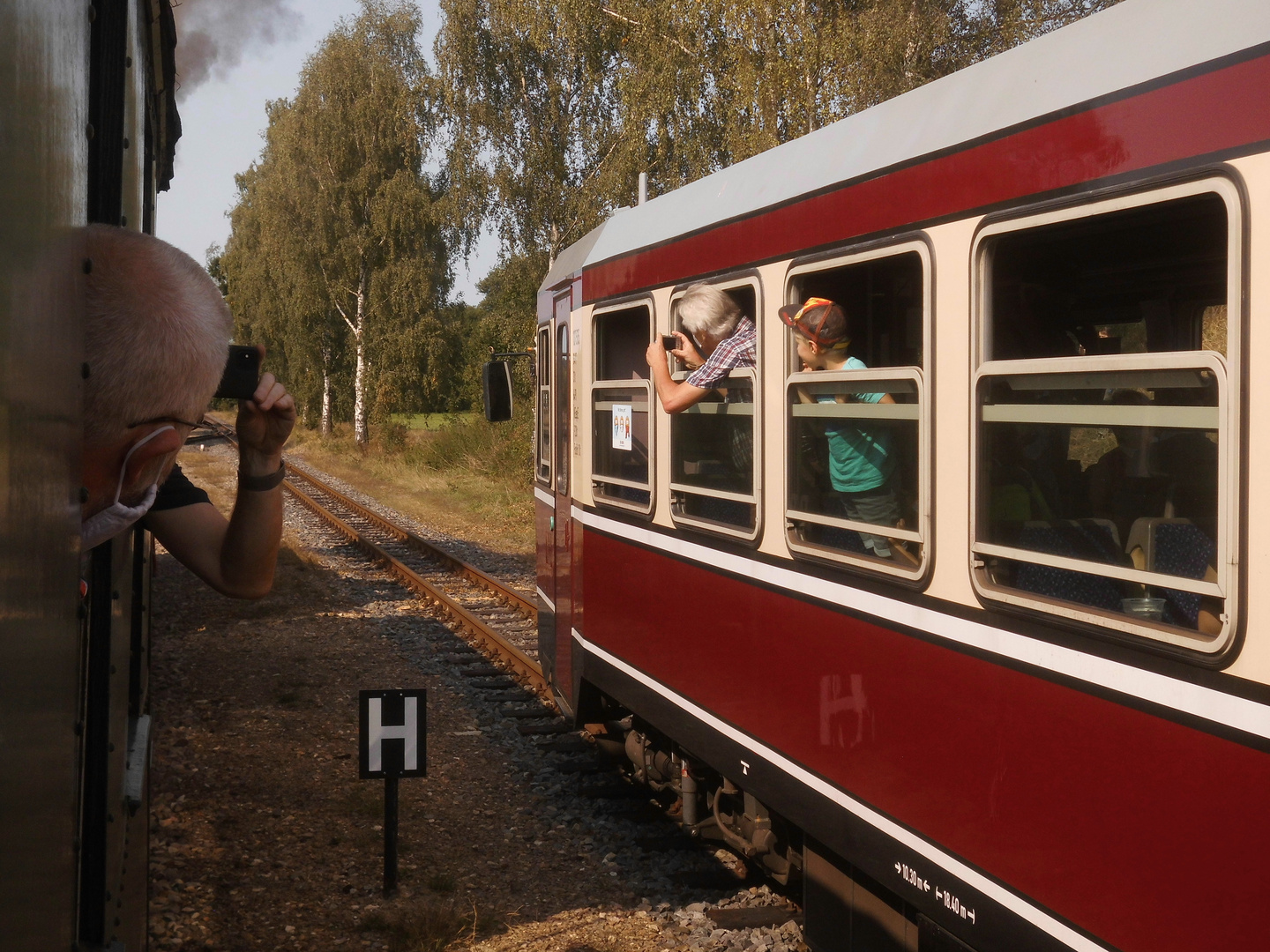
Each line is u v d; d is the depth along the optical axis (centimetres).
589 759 707
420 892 523
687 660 494
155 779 664
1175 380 236
